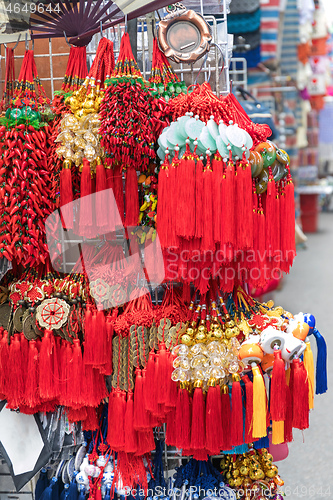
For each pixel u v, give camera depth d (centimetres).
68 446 131
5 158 111
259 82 341
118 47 137
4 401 128
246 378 115
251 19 239
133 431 117
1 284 128
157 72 114
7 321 123
